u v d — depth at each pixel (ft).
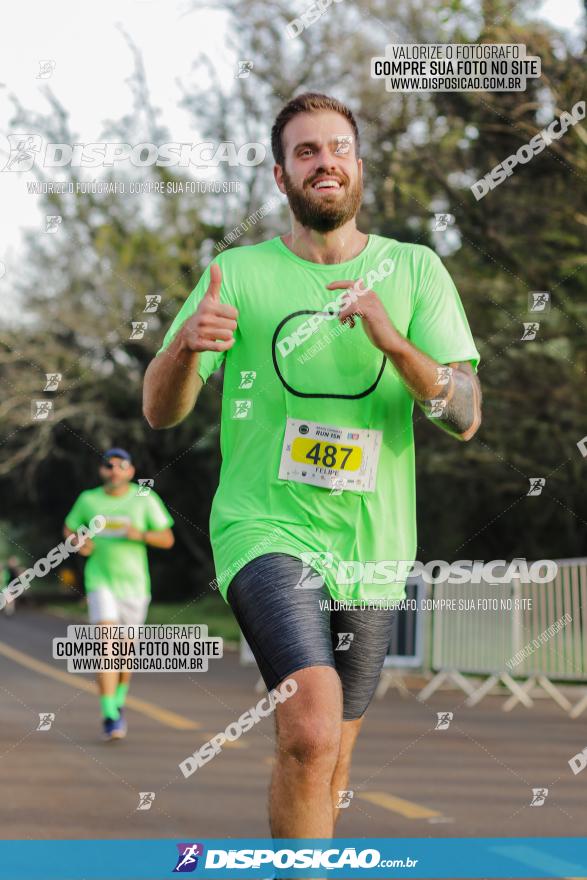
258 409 15.17
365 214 79.56
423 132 74.28
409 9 71.87
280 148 15.53
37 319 117.60
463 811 25.23
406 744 36.32
